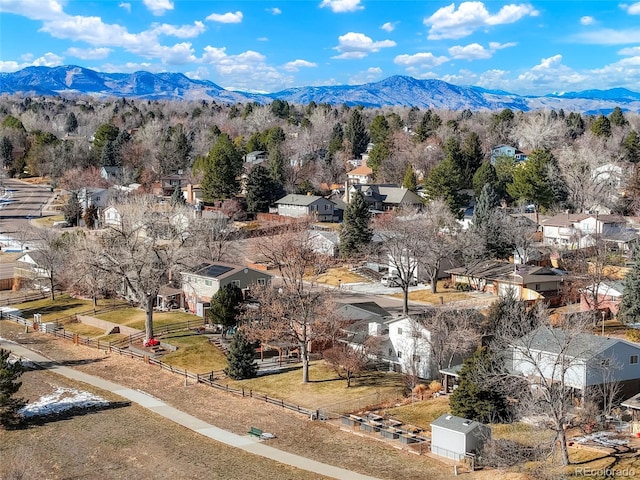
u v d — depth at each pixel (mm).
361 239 100875
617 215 107625
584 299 71625
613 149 152875
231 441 47156
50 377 62125
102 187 155250
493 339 56750
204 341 69250
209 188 135375
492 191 105312
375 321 67188
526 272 80438
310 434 47969
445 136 177500
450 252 88375
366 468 42094
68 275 90062
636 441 43031
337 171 167250
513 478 38906
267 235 112375
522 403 44094
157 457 44906
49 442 47656
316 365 63250
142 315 80312
